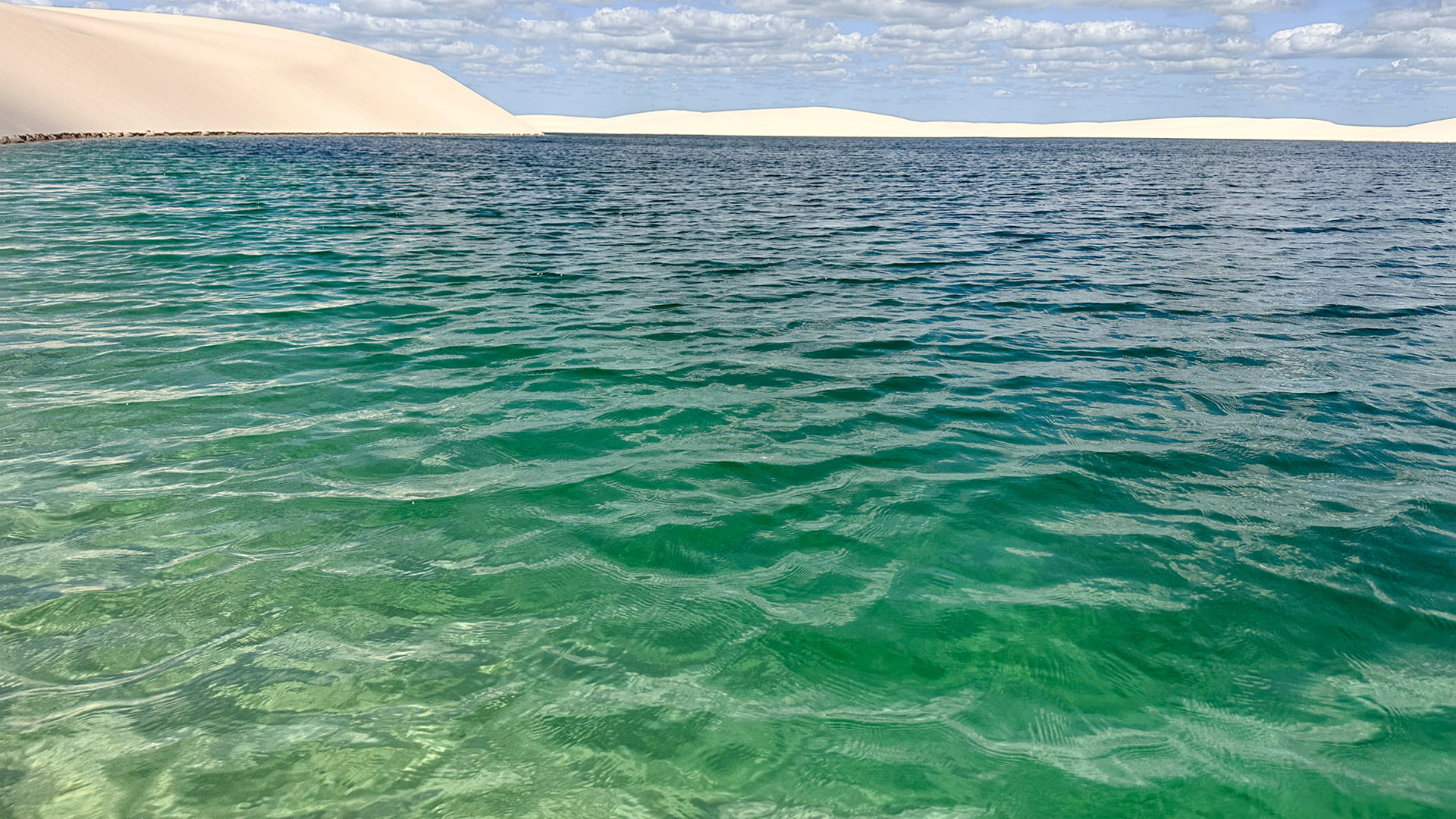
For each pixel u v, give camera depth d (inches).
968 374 285.6
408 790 99.8
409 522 166.4
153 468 188.2
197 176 1079.0
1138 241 655.1
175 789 99.1
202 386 247.9
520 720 111.7
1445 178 1664.6
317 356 284.7
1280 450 218.2
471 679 119.7
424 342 308.0
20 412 221.0
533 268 484.1
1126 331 354.3
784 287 445.7
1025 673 124.0
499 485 185.3
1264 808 99.9
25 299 359.3
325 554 153.3
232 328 319.3
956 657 127.6
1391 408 254.7
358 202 844.0
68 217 643.5
